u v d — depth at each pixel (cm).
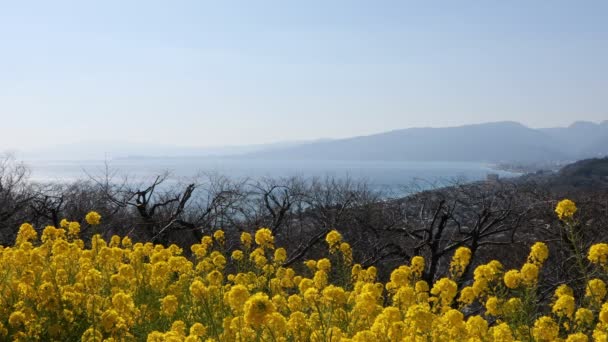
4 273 775
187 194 1761
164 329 705
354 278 948
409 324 589
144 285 805
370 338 568
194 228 1753
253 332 568
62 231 939
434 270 1558
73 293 696
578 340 580
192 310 732
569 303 634
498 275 700
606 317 582
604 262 667
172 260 855
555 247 1512
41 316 680
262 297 460
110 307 675
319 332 598
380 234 1783
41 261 766
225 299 653
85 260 852
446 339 600
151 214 1756
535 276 664
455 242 1673
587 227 1620
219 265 1011
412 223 1911
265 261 982
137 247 977
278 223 1791
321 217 1912
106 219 1823
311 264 946
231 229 1877
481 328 616
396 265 1841
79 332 667
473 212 1877
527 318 647
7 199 1836
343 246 958
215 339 591
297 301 750
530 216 1691
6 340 649
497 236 1822
